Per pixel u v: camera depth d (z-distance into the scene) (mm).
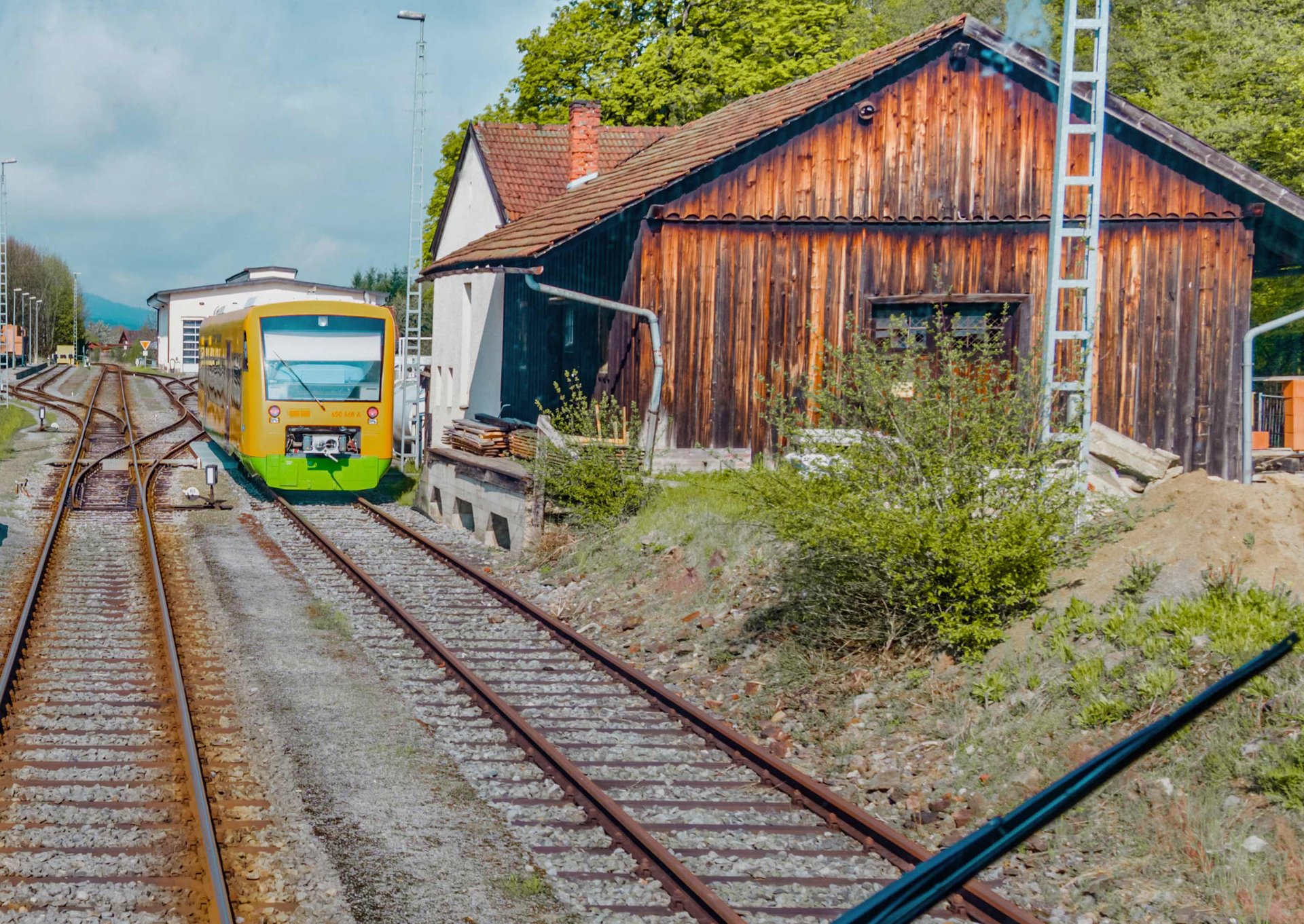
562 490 16062
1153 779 7117
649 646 11625
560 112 37062
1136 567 9211
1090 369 10992
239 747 8211
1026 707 8336
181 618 12070
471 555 17172
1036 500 9609
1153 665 8070
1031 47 17125
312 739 8508
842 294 17516
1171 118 26734
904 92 17344
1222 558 8930
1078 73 11406
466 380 26562
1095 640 8711
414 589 14391
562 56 37250
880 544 9547
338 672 10406
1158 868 6484
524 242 19125
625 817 6965
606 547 15227
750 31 35281
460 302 27000
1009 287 17406
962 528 9492
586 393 18500
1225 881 6184
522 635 12164
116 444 32188
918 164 17406
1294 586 8492
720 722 9008
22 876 6129
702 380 17359
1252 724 7160
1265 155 26578
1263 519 9156
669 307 17234
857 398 10398
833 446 10250
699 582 12867
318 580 14781
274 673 10227
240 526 19203
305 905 5941
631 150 30344
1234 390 17094
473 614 13062
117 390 58000
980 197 17453
